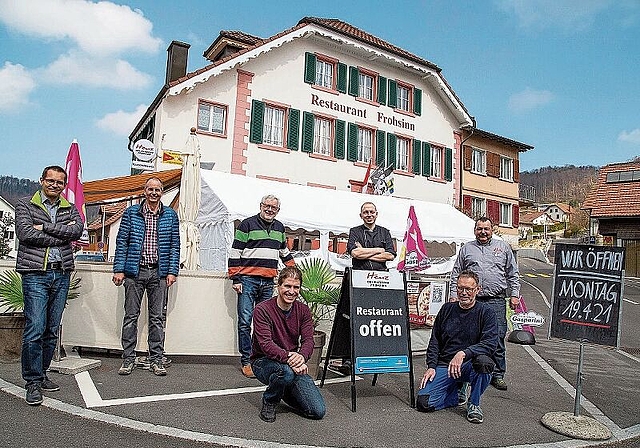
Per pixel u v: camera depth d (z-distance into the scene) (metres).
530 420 5.61
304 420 5.23
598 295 5.65
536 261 55.09
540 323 11.10
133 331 6.71
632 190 35.41
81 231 5.84
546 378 7.80
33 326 5.39
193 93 20.64
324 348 7.65
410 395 6.09
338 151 24.27
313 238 19.06
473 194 31.30
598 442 5.05
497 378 7.00
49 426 4.70
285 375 5.02
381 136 26.02
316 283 7.35
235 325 7.69
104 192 13.83
